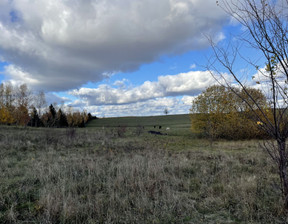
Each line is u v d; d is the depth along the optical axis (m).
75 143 14.92
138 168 6.26
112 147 13.66
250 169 6.89
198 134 28.19
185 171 6.85
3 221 3.46
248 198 4.09
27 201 4.30
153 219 3.52
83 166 7.08
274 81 3.43
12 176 5.95
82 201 4.16
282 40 3.14
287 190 3.64
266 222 3.37
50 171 5.90
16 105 39.09
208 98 24.03
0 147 11.70
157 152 11.09
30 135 18.70
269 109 3.67
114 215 3.59
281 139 3.62
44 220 3.43
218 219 3.55
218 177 5.92
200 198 4.46
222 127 22.80
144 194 4.53
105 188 5.04
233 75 3.57
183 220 3.54
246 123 20.81
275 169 6.57
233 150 12.99
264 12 3.14
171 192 4.65
